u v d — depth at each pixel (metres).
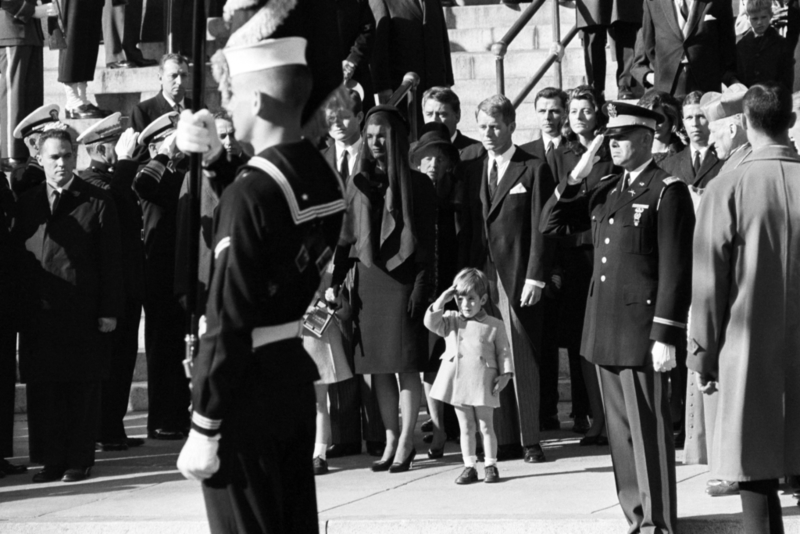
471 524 7.11
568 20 16.53
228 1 4.57
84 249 9.38
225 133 8.34
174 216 10.85
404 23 12.26
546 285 10.02
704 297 6.25
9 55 13.98
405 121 9.27
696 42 12.44
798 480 7.36
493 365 8.62
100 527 7.48
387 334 9.00
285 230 4.29
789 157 6.32
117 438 10.61
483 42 16.58
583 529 6.99
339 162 9.71
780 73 12.77
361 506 7.70
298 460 4.51
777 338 6.19
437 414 9.58
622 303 6.86
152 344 11.06
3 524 7.63
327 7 4.75
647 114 6.93
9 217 9.79
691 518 6.98
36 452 9.27
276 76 4.45
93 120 14.62
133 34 16.11
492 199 9.49
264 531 4.42
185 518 7.45
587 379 9.84
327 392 9.59
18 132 10.63
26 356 9.24
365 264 8.99
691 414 8.64
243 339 4.20
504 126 9.49
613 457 6.95
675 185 6.84
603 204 7.21
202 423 4.17
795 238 6.22
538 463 9.17
